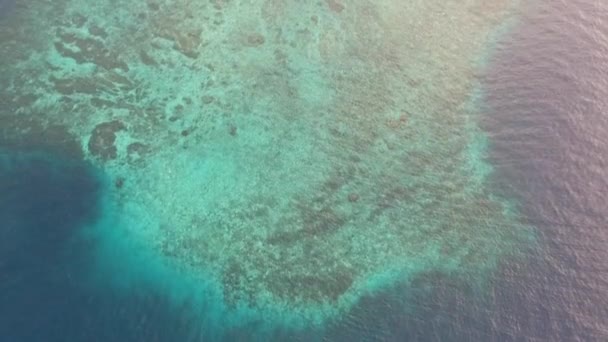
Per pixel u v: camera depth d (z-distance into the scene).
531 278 22.75
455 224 24.23
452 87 27.92
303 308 22.03
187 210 23.97
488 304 22.09
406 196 24.95
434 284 22.67
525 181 25.22
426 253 23.50
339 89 27.70
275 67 28.11
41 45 27.30
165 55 27.88
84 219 23.08
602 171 25.31
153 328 21.03
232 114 26.64
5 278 21.17
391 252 23.50
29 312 20.66
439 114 27.12
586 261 23.14
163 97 26.73
